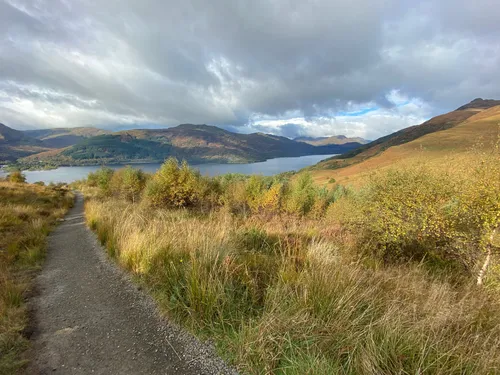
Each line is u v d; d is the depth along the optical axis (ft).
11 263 15.34
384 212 18.65
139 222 20.90
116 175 81.92
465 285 12.50
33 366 6.69
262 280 10.85
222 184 66.85
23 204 41.01
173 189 49.14
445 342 6.64
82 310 9.78
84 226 29.35
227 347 7.18
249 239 18.35
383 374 5.78
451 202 15.67
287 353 6.57
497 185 12.41
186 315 8.81
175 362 6.78
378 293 9.21
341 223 29.32
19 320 8.74
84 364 6.78
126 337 7.97
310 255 12.96
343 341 6.74
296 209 55.21
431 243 17.63
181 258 11.85
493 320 8.07
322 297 8.41
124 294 10.97
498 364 5.84
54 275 13.82
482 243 13.30
